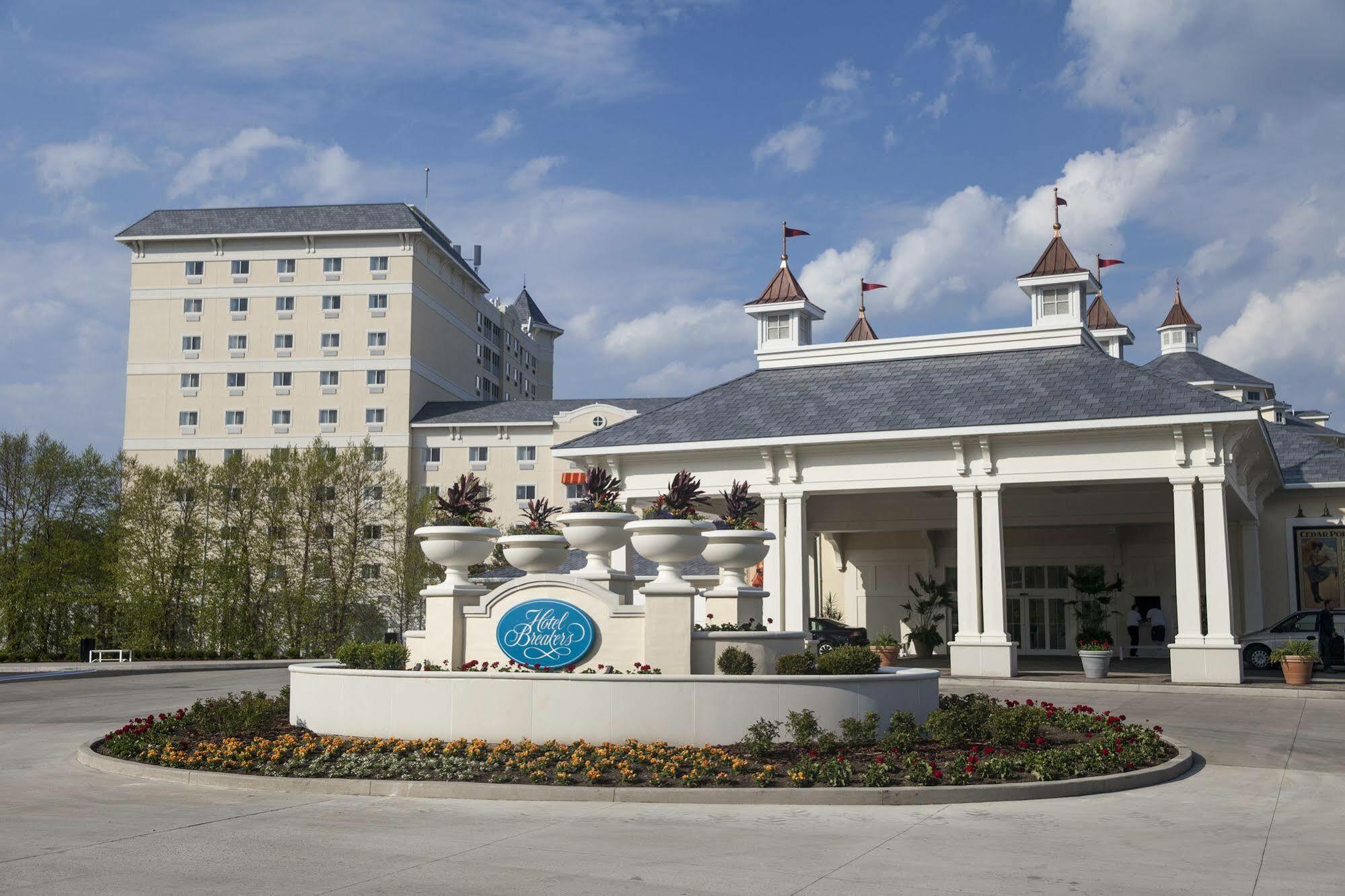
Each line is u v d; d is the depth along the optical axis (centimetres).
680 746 1623
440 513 1945
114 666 4759
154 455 7738
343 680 1777
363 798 1392
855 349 3881
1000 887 949
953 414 3312
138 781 1527
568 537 1933
